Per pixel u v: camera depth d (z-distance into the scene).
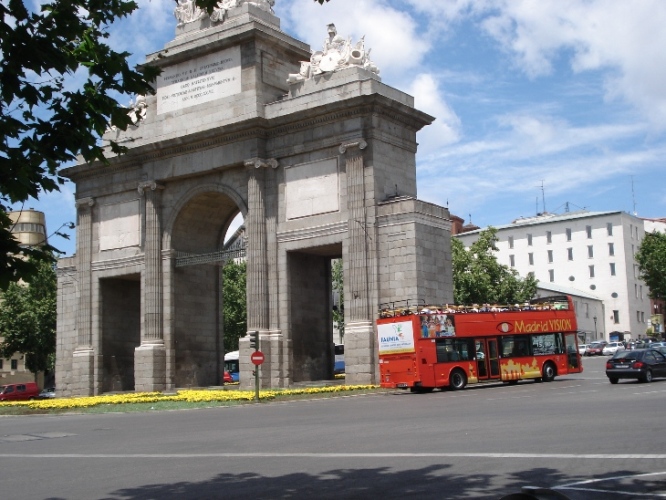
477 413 30.98
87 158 12.69
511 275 111.75
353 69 58.91
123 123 12.82
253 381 58.94
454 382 50.69
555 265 163.00
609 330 156.88
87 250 71.62
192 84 65.31
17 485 19.27
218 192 64.31
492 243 111.62
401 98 60.50
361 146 57.16
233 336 116.75
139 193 67.69
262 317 59.97
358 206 57.06
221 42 63.09
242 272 119.00
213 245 70.94
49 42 12.02
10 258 11.84
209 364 69.38
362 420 30.98
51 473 21.05
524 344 55.00
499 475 16.70
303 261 62.78
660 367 50.84
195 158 64.56
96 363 70.00
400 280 55.53
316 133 59.62
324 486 16.72
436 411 33.22
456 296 106.31
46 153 12.12
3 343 106.69
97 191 71.50
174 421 36.69
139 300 74.69
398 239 55.91
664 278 130.38
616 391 41.31
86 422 39.31
